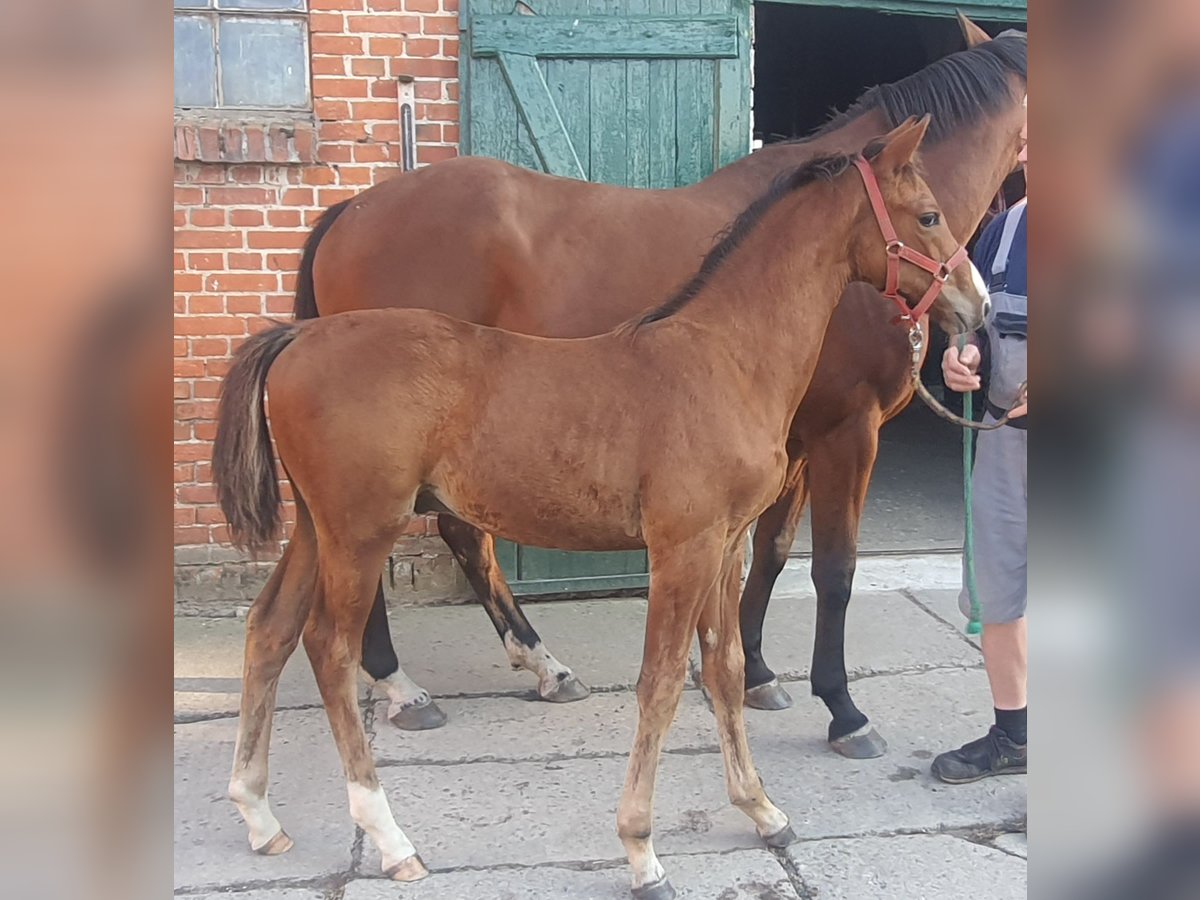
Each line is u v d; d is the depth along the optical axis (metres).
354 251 2.94
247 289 3.73
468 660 3.44
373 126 3.71
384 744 2.82
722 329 2.16
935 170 2.92
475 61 3.58
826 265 2.23
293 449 2.11
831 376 2.75
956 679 3.25
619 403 2.09
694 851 2.29
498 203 2.91
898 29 7.63
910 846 2.31
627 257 2.93
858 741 2.74
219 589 3.84
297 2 3.70
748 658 3.05
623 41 3.62
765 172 3.06
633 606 3.95
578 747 2.81
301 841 2.33
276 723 2.95
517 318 2.95
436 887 2.14
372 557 2.14
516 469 2.10
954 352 2.68
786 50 8.33
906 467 6.74
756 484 2.12
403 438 2.09
